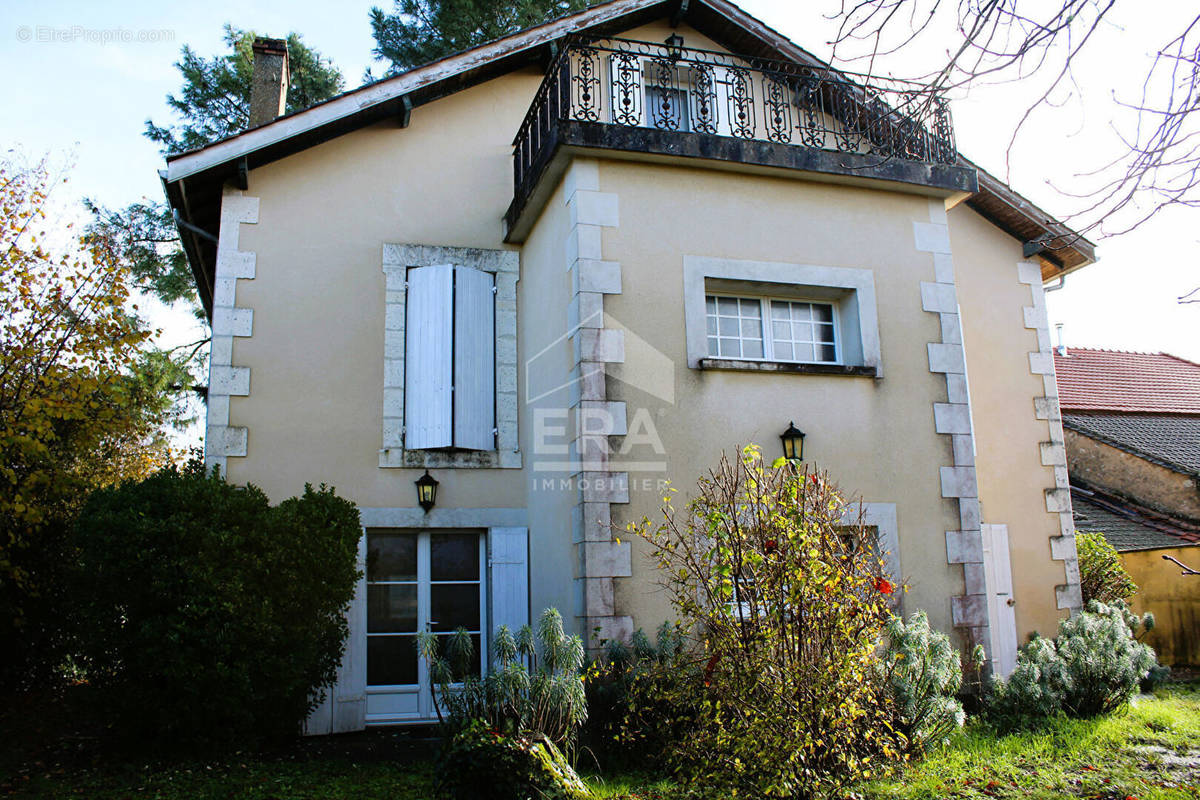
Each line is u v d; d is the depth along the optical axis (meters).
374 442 8.22
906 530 7.57
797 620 4.62
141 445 11.85
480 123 9.21
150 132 15.78
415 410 8.31
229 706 6.07
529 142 8.38
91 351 8.40
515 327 8.84
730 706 4.60
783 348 7.97
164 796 5.33
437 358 8.39
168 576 6.12
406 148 8.94
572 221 7.30
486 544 8.43
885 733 5.52
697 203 7.62
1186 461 13.44
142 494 6.44
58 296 8.45
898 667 5.86
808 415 7.53
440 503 8.25
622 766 5.84
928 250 8.30
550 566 7.63
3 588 7.59
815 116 9.01
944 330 8.16
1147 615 9.53
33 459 8.05
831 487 5.65
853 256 8.01
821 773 4.57
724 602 4.73
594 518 6.75
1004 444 9.75
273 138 8.12
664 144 7.38
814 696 4.46
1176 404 15.89
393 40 16.38
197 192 8.45
